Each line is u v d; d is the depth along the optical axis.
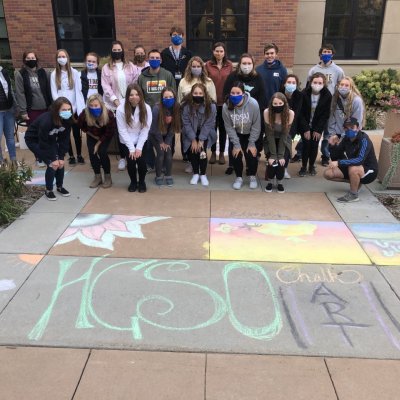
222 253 4.36
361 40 11.98
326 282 3.89
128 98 5.57
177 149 8.12
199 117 6.00
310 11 11.59
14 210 5.23
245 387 2.77
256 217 5.20
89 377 2.84
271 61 6.61
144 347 3.10
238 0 10.82
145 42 10.94
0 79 6.50
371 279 3.94
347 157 5.65
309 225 5.00
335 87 6.61
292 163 7.29
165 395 2.71
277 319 3.40
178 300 3.62
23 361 2.97
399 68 12.07
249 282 3.88
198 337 3.20
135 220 5.10
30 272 4.01
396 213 5.35
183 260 4.23
